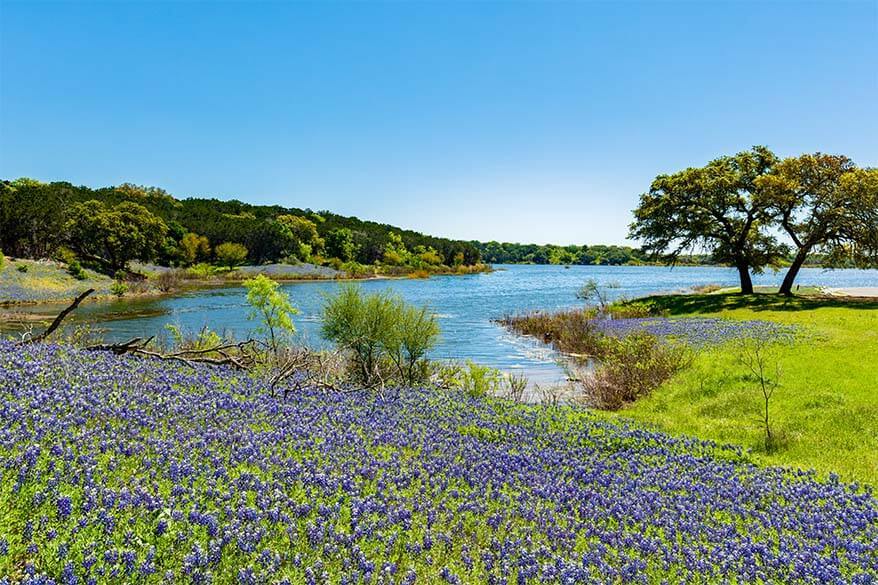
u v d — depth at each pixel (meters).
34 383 8.83
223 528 5.49
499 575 5.74
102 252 78.75
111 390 9.41
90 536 5.03
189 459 6.90
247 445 7.79
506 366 26.58
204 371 13.34
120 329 33.59
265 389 12.18
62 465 5.96
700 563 6.35
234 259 103.75
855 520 8.05
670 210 49.16
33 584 4.18
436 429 11.30
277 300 19.73
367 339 19.06
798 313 35.47
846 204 41.22
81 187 145.12
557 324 37.06
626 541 6.87
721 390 17.55
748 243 49.03
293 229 136.50
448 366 22.75
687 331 29.81
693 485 9.26
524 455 10.10
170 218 112.75
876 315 32.16
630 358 20.44
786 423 13.78
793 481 9.90
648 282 110.94
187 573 4.77
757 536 7.46
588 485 9.02
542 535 6.88
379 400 13.80
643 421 15.05
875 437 12.41
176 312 44.28
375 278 109.75
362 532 6.03
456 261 169.00
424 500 7.28
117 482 6.08
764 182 44.22
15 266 57.91
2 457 5.90
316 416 10.42
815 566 6.47
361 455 8.48
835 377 17.61
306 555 5.44
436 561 5.91
